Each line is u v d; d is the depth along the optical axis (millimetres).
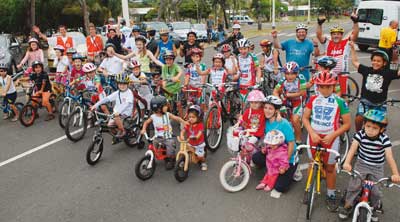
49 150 7148
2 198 5320
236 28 11156
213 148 6828
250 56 7625
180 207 4945
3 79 9039
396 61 8305
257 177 5719
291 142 5098
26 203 5164
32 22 27469
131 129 6898
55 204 5117
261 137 5570
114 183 5703
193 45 10445
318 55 8375
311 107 4859
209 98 7484
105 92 8438
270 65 9180
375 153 4172
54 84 9328
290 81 6309
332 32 7297
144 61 8945
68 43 11594
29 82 9164
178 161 5574
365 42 19938
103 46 12336
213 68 7641
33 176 6016
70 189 5535
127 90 6879
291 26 51781
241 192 5293
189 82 7812
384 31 7012
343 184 5422
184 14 60281
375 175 4238
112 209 4953
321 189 5301
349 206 4332
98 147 6496
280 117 5227
